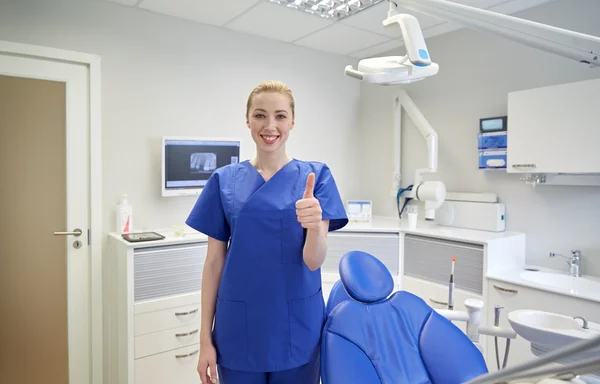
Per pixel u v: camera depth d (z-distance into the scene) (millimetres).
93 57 2348
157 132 2598
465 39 2834
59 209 2307
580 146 2020
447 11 875
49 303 2293
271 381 1302
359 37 3039
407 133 3266
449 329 1358
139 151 2533
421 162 3164
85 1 2322
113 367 2379
